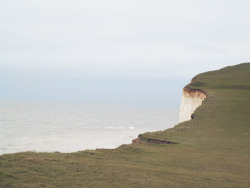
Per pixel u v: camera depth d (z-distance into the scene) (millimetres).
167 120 180875
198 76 70188
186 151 21141
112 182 13102
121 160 17984
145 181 13562
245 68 74812
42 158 15695
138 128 132875
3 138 94562
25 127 127750
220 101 41938
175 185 13359
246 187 13914
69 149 77625
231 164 18047
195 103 54188
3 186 11695
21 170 13453
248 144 23562
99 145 84750
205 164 17906
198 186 13508
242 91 51156
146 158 18906
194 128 29516
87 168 14867
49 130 119625
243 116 33844
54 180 12758
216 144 23469
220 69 76312
